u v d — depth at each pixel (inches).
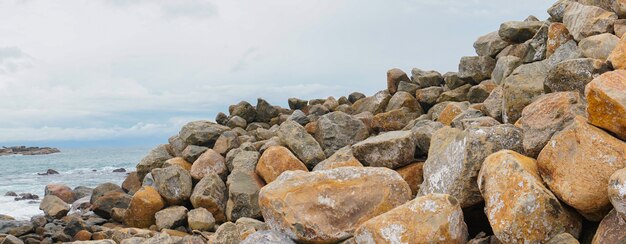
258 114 796.0
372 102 698.2
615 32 445.1
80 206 696.4
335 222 286.8
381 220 242.1
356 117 634.2
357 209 292.5
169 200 528.1
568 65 350.0
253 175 515.5
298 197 294.8
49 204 621.9
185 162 609.9
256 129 711.7
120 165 2121.1
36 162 2534.5
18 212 743.1
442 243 234.8
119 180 1285.7
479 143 279.4
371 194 297.9
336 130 564.7
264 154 511.2
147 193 525.0
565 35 505.4
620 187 190.4
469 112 458.3
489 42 642.2
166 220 493.7
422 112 655.8
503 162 241.0
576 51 453.4
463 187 278.2
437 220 237.0
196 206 506.3
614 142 222.7
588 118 240.1
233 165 541.3
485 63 631.2
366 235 244.8
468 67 640.4
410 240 233.0
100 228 502.3
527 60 560.7
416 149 465.1
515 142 280.1
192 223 477.4
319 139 574.9
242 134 725.9
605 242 201.6
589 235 228.7
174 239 366.6
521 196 224.4
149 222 521.3
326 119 574.6
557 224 221.9
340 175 307.0
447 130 343.3
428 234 233.3
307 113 814.5
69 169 1828.2
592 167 220.7
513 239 223.3
